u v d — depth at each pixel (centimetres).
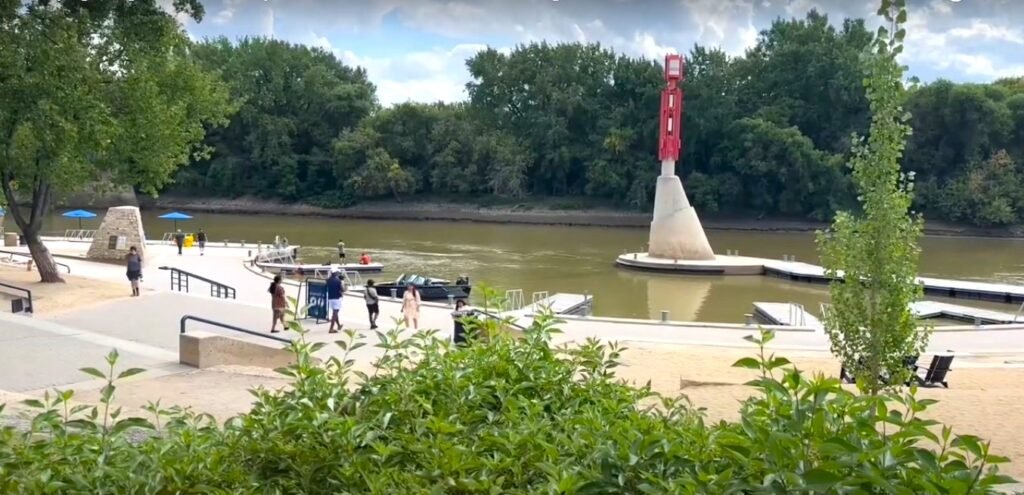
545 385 558
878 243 1099
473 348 591
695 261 4741
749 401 445
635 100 9019
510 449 421
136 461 430
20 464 429
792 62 8538
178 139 3241
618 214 8756
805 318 3009
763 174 8262
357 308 2744
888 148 1095
